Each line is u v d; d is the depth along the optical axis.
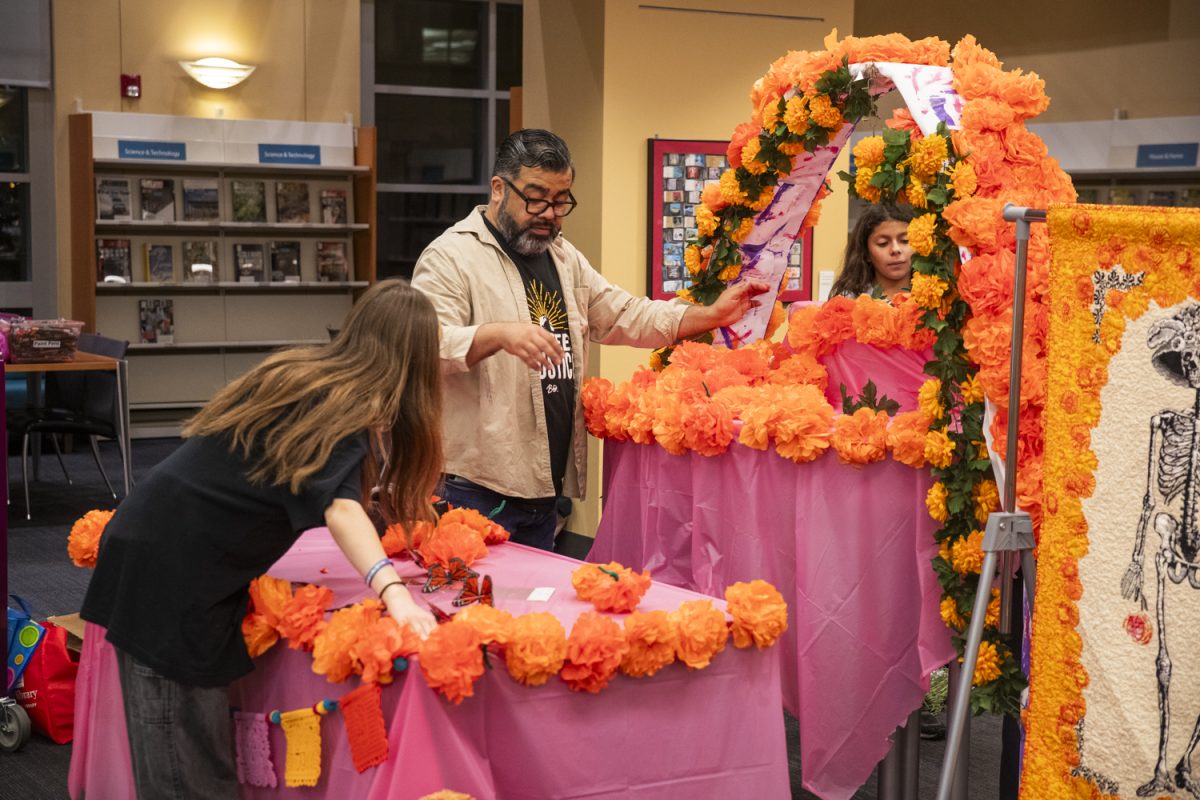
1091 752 2.11
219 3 10.59
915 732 3.06
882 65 3.11
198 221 10.43
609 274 6.65
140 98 10.34
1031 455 2.70
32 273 10.42
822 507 2.98
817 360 3.50
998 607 2.73
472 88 12.24
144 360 10.56
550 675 2.27
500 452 3.37
